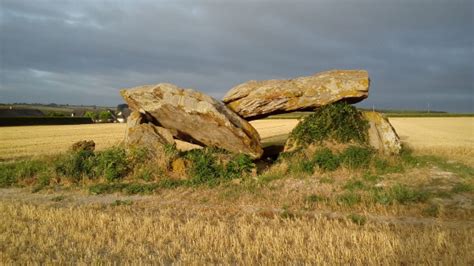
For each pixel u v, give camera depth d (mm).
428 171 11633
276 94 14688
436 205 8266
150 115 14969
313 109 15219
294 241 6141
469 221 7266
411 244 5742
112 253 5809
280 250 5758
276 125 58250
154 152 13211
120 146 13984
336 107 14422
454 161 13477
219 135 13625
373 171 11781
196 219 7699
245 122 14406
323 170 12141
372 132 14195
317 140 13734
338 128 13828
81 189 11062
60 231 6965
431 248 5594
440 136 32375
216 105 14008
